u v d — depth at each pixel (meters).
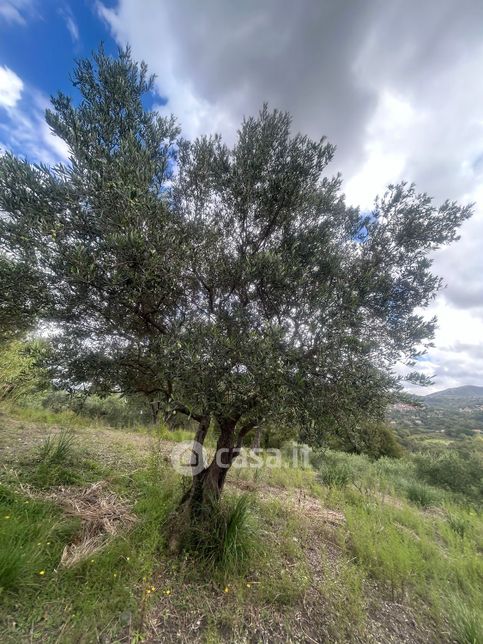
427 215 2.79
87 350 2.57
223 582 2.27
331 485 5.80
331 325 2.18
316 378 2.08
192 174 2.89
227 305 2.74
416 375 2.51
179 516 2.74
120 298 2.21
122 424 8.33
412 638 2.20
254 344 1.97
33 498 2.68
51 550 2.13
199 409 2.23
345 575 2.71
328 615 2.21
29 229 1.99
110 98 2.50
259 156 2.69
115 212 2.03
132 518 2.74
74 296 2.17
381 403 2.31
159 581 2.16
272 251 2.41
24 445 4.32
